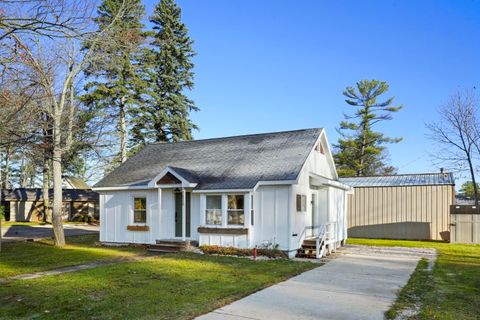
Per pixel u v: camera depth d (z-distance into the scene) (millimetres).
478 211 20594
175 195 17781
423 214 23531
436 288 9492
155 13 35344
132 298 8156
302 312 7375
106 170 32531
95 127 18969
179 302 7859
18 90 12492
